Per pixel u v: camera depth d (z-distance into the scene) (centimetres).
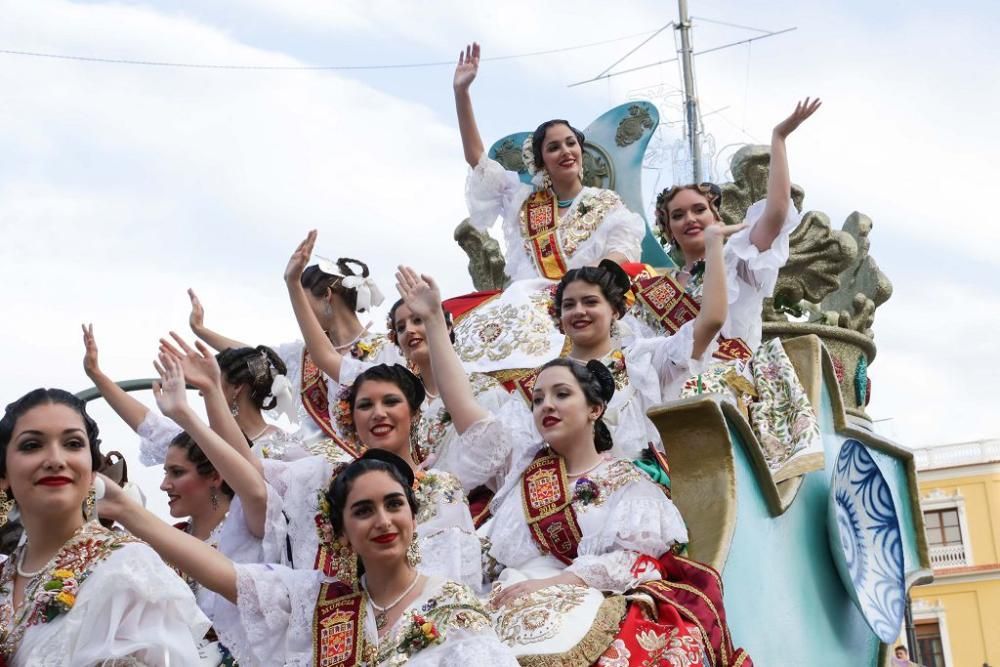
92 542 466
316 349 849
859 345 1080
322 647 539
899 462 901
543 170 962
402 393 672
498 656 509
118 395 765
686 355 735
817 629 733
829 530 762
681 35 1327
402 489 547
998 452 2855
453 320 912
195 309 920
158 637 448
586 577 598
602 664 560
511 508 646
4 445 479
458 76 978
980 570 2734
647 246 1089
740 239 834
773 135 831
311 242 852
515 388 811
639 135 1112
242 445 661
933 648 2733
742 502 677
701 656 573
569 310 750
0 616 460
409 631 517
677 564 618
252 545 655
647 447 719
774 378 781
